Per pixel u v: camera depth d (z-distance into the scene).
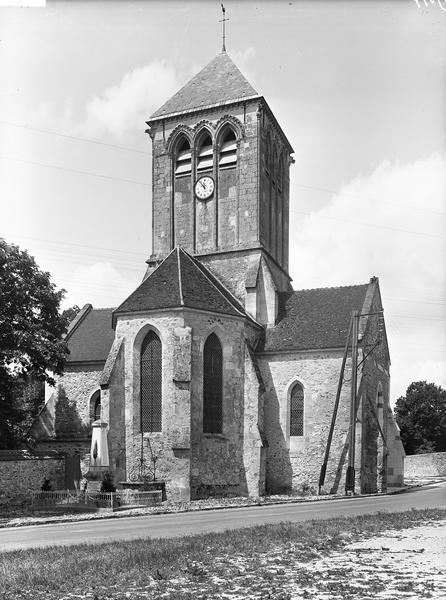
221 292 43.31
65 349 41.91
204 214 48.22
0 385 41.06
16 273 41.50
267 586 12.06
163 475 37.06
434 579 12.49
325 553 15.61
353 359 41.00
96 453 36.88
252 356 41.22
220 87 49.59
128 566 14.09
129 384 38.94
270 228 50.00
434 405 103.94
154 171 50.03
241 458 39.97
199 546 16.56
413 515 24.22
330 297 47.44
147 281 41.28
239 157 47.38
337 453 41.50
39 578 12.90
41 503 34.12
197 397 38.44
